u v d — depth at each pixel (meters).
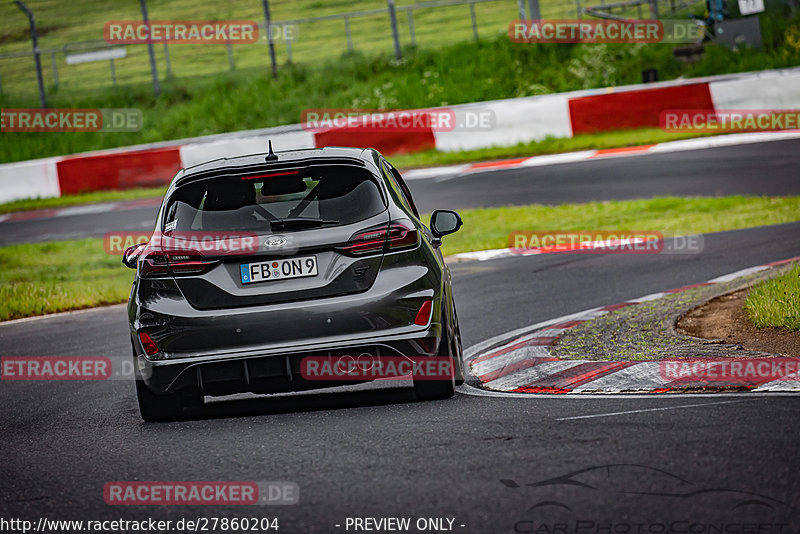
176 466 18.56
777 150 84.31
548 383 24.75
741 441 17.05
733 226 57.88
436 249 25.86
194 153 99.44
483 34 150.62
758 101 94.81
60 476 18.62
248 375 22.06
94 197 98.88
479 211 71.25
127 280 59.03
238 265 22.12
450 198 78.81
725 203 66.12
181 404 23.59
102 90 148.75
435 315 22.53
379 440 19.17
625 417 19.59
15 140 132.50
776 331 28.25
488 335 33.66
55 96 148.50
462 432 19.30
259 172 22.98
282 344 21.92
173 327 22.05
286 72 138.12
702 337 29.03
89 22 188.50
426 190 83.50
